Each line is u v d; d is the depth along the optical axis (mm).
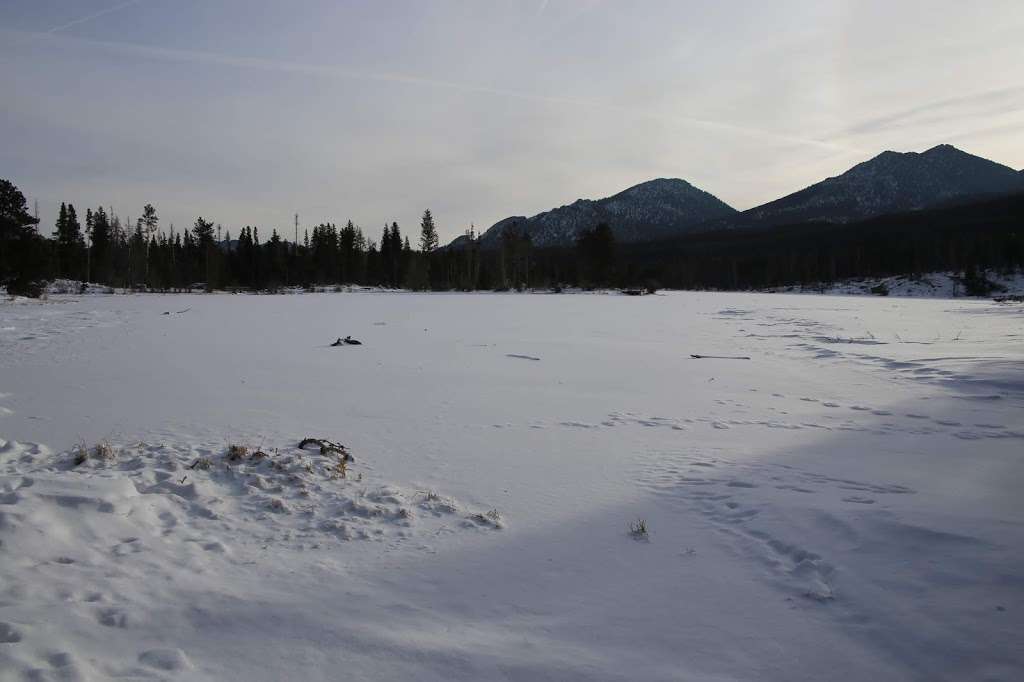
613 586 4156
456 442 7941
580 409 10039
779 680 3129
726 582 4203
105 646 3203
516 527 5191
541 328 25391
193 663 3127
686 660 3297
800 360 15820
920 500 5516
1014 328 23125
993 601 3699
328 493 5875
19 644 3070
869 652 3340
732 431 8594
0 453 6711
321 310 36438
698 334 22891
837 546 4566
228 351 16875
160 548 4473
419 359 15828
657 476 6559
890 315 31875
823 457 7203
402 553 4641
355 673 3109
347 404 10188
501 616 3752
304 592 3955
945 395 10930
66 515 4609
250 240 88688
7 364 13953
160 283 70250
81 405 9633
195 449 7031
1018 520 4891
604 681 3102
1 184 41312
